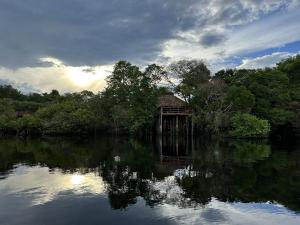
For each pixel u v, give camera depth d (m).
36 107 94.44
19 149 45.53
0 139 66.88
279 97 64.12
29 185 22.25
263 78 68.12
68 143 56.41
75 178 24.72
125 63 79.94
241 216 15.89
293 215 16.03
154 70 76.62
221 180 23.84
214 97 64.50
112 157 37.06
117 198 19.09
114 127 85.00
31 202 18.12
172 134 76.88
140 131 79.38
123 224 14.84
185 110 70.31
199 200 18.67
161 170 28.38
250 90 65.50
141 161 33.84
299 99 65.56
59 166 30.53
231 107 63.19
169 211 16.67
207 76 73.62
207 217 15.73
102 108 82.00
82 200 18.61
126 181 23.77
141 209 16.97
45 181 23.56
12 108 87.69
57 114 77.94
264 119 61.88
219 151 41.84
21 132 80.25
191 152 41.41
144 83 76.12
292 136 65.75
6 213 16.25
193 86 70.06
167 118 77.94
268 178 24.28
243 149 43.69
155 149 45.69
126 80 79.75
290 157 35.31
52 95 128.12
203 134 69.69
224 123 61.09
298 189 20.95
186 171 27.70
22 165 31.14
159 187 21.95
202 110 64.62
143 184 22.83
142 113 73.19
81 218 15.60
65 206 17.42
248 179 24.03
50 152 41.91
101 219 15.48
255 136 61.62
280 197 19.16
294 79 72.56
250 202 18.19
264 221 15.20
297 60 73.12
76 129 77.56
